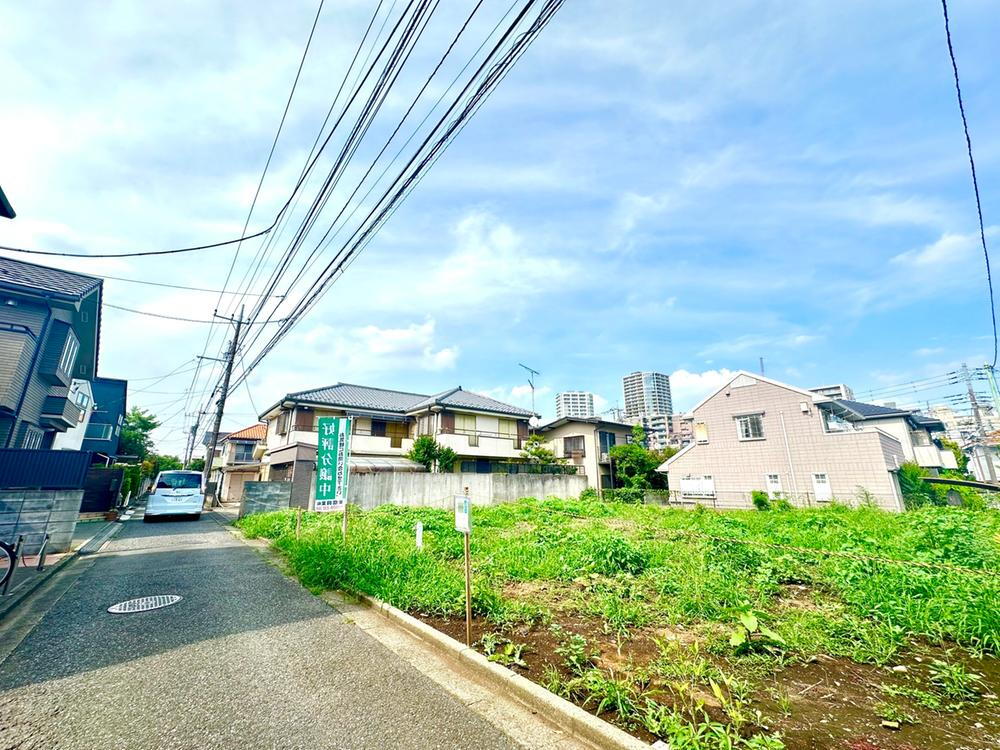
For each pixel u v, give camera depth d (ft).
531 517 42.70
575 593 18.60
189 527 45.83
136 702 10.45
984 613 13.52
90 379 58.85
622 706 9.62
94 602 18.75
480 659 12.48
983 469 120.67
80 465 30.37
